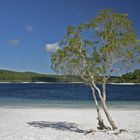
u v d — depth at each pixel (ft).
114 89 357.20
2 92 278.67
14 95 227.61
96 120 79.46
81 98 191.72
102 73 55.47
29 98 190.19
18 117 86.58
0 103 146.10
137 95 237.04
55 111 101.96
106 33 55.31
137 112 98.94
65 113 95.86
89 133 55.88
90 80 56.34
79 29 55.98
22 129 63.52
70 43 54.95
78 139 51.72
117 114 93.15
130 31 55.77
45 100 169.99
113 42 54.29
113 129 56.24
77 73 56.29
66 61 55.93
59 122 75.77
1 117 86.58
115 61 55.31
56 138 53.01
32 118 84.07
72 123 74.02
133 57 55.42
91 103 146.00
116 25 55.77
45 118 84.07
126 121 77.51
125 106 128.26
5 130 62.08
